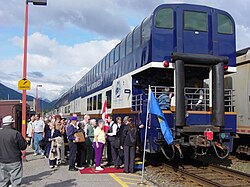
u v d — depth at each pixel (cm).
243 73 1328
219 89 1114
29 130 1916
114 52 1616
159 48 1114
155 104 986
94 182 917
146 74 1265
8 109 1959
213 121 1116
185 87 1197
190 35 1146
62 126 1305
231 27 1199
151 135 1088
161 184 923
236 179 995
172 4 1148
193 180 963
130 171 1084
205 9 1175
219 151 1202
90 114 2152
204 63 1117
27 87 1350
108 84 1688
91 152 1245
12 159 691
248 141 1380
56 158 1177
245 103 1309
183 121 1065
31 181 929
